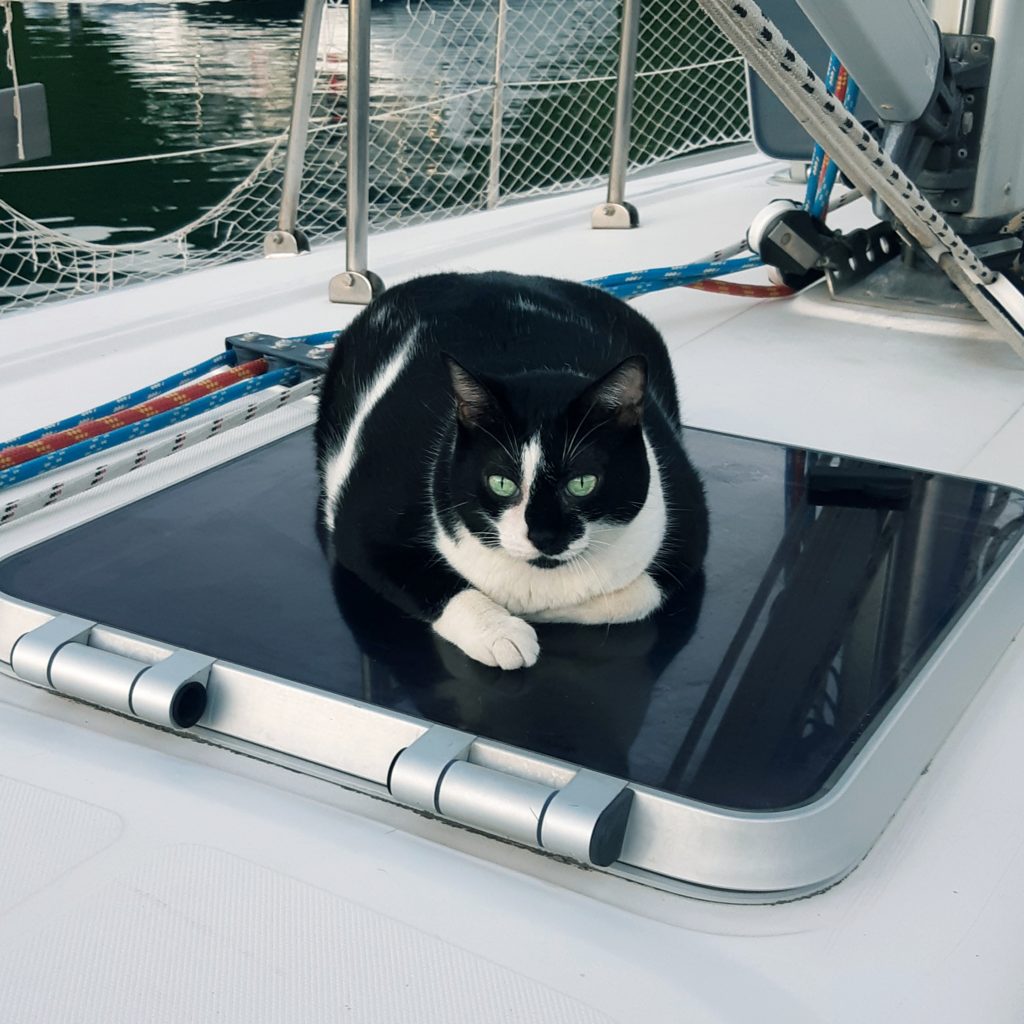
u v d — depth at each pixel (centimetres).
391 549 126
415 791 96
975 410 184
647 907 91
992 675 121
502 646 112
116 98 498
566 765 97
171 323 211
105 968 83
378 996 81
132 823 98
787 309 229
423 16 392
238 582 127
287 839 96
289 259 250
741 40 153
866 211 287
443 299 156
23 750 107
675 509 131
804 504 146
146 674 108
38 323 210
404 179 367
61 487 145
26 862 93
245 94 510
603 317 161
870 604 123
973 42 193
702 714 105
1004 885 93
